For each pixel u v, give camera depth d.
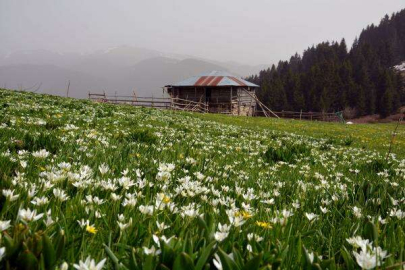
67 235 1.87
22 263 1.38
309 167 7.64
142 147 7.00
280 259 1.67
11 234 1.70
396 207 3.44
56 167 3.86
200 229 2.06
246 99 70.81
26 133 6.59
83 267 1.40
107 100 51.44
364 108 146.00
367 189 4.11
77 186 2.89
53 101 21.64
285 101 152.12
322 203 3.62
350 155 11.54
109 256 1.66
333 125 39.00
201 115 34.97
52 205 2.38
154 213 2.42
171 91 69.56
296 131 25.45
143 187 3.45
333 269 1.77
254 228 2.39
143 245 1.89
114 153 5.59
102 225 2.35
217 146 10.33
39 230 1.79
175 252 1.63
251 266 1.46
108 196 2.96
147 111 26.44
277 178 5.82
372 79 181.75
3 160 3.84
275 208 3.26
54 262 1.50
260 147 11.50
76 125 11.05
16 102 17.08
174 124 16.84
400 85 162.38
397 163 10.08
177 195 3.34
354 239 2.11
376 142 19.52
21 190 2.62
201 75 72.00
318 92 155.62
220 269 1.49
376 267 1.60
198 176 4.26
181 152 7.06
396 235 2.50
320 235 2.44
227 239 1.98
